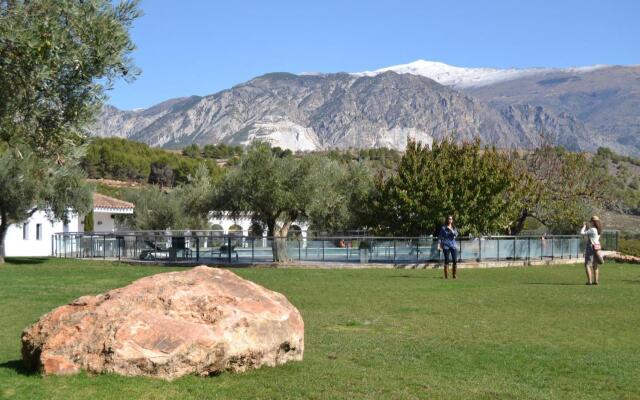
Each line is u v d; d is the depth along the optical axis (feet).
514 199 123.95
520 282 73.87
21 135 32.48
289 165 107.24
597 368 29.66
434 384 26.09
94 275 80.33
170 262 104.83
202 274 28.22
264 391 23.95
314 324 41.55
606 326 41.45
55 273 83.92
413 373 28.02
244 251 105.60
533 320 43.75
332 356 30.94
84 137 34.53
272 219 109.81
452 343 35.17
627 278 80.74
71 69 31.91
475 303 52.80
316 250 104.68
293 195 104.78
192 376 24.86
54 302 51.44
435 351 32.81
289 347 28.02
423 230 120.16
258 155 106.01
